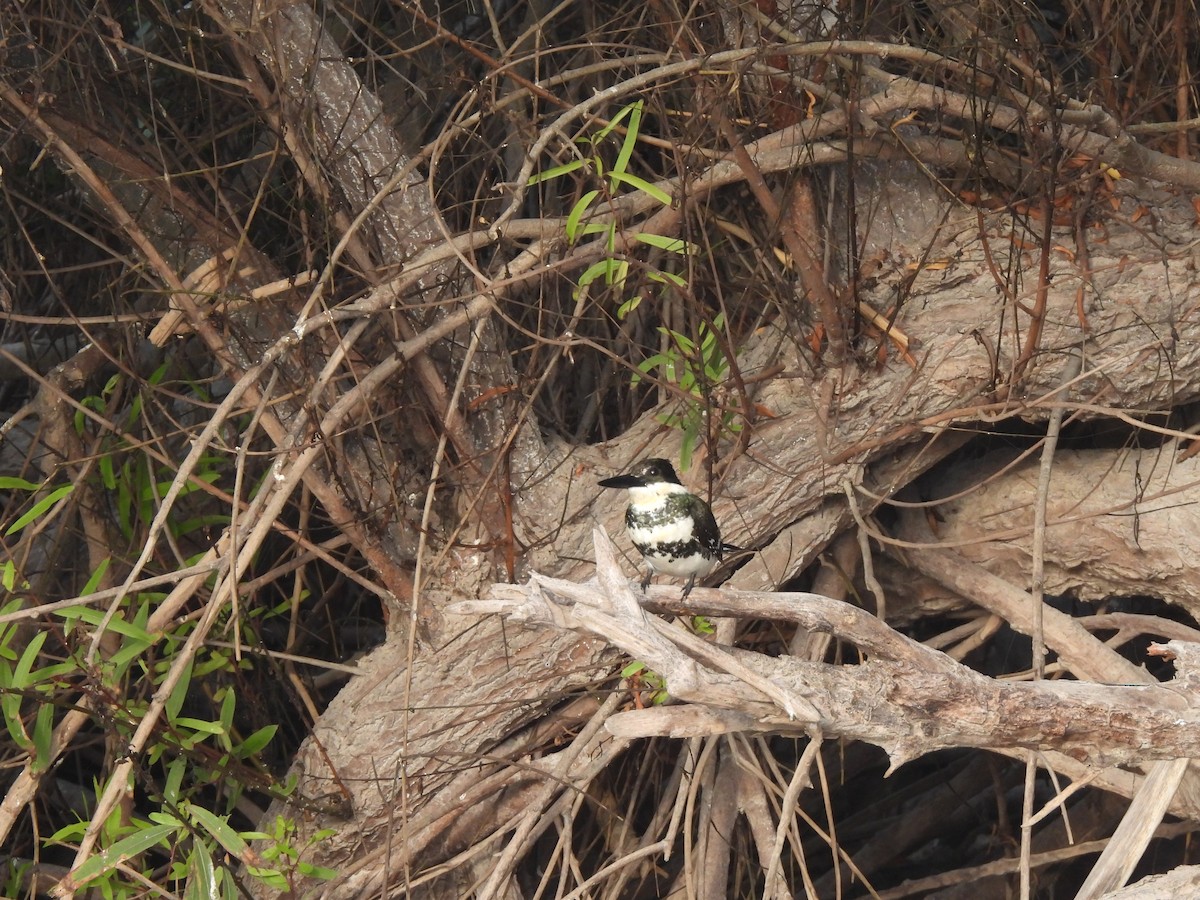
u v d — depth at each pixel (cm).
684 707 620
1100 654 897
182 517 1060
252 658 1025
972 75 848
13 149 951
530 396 859
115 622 792
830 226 909
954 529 1001
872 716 593
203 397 961
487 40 1128
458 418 862
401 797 879
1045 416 898
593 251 866
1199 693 637
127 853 752
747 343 978
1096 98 974
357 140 880
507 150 1087
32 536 950
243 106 981
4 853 1062
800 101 929
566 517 909
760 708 577
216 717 1062
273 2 814
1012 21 862
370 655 923
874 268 943
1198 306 884
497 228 819
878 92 941
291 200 930
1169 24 959
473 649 884
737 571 920
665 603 623
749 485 906
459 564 895
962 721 605
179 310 855
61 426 985
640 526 768
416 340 820
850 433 902
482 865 916
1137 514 897
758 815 918
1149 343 884
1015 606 941
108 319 890
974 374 889
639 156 1058
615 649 875
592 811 1049
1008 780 1383
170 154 882
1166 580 904
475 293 823
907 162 962
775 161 872
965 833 1403
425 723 887
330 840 891
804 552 929
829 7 910
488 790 887
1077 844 1138
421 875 891
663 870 1013
